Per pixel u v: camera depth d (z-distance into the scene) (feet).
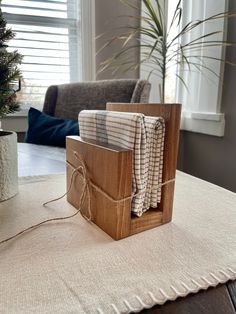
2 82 1.80
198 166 6.46
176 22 6.12
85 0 6.04
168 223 1.60
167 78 6.60
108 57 6.37
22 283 1.05
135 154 1.44
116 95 4.60
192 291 1.01
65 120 4.96
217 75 5.52
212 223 1.60
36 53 6.18
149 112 1.63
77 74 6.56
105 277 1.08
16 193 2.03
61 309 0.91
